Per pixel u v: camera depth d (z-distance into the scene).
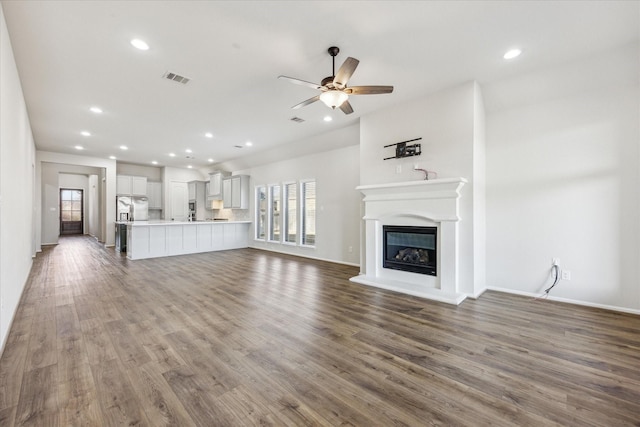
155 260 6.52
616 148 3.22
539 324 2.86
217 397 1.74
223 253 7.67
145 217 9.66
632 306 3.15
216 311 3.21
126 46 2.86
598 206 3.34
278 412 1.62
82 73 3.38
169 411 1.61
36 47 2.84
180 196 10.44
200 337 2.55
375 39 2.78
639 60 2.97
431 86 3.79
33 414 1.57
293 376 1.96
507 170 3.94
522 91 3.69
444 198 3.81
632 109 3.14
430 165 4.02
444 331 2.70
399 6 2.34
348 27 2.60
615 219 3.24
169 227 7.22
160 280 4.62
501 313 3.16
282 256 7.17
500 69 3.37
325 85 2.75
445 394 1.78
